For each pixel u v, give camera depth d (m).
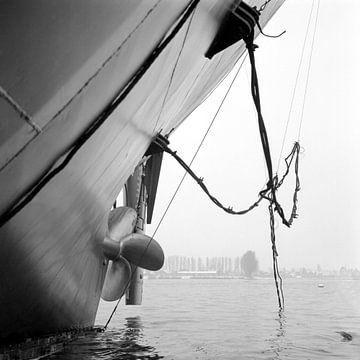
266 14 8.17
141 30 2.99
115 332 10.30
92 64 2.65
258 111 5.74
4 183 2.67
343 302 25.77
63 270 5.44
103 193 5.37
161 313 17.16
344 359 7.08
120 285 9.34
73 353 6.75
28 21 2.10
